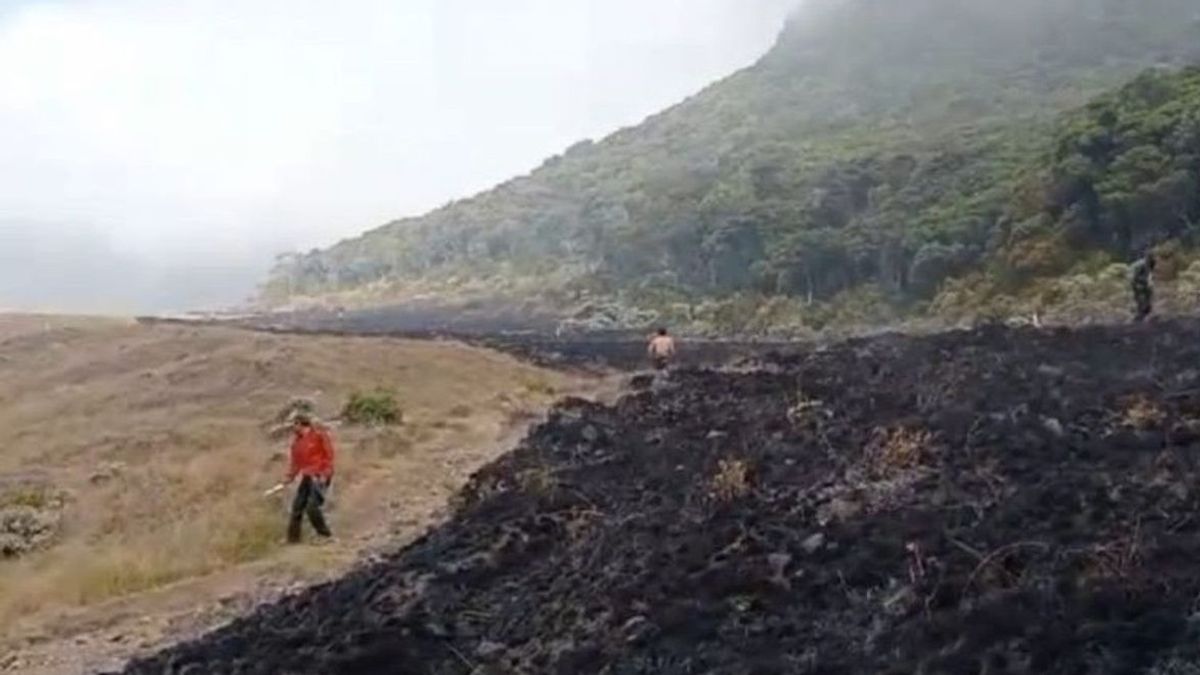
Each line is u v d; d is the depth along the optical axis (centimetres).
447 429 2945
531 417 3177
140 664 1307
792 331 7469
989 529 1030
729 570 1091
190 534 2005
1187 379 1730
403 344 4588
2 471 2709
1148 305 3144
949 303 6656
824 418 1930
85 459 2792
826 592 1003
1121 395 1625
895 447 1431
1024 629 795
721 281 9888
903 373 2419
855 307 7800
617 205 14700
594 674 958
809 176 10419
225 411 3231
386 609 1302
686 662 925
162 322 5556
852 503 1236
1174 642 745
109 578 1817
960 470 1306
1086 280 5509
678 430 2227
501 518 1722
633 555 1265
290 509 2139
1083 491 1094
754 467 1570
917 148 10956
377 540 1947
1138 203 5938
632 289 10894
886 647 859
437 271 17000
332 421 2981
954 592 898
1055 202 6525
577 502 1717
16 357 4512
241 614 1578
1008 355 2431
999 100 15412
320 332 5444
